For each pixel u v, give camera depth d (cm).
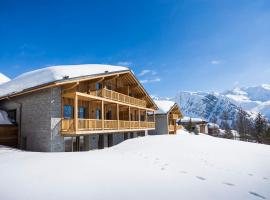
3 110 2072
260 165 1138
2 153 1297
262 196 646
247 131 8175
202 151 1368
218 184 725
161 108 4075
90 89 2162
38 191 582
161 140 1644
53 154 1203
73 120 1733
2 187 618
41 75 2023
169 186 662
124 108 2898
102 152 1263
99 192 582
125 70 2498
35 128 1781
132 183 668
